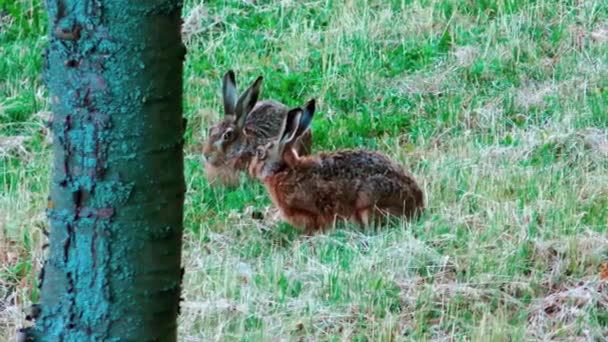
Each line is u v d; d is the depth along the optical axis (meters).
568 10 19.92
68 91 7.04
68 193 7.15
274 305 11.15
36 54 18.16
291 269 12.06
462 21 19.69
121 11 6.91
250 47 19.19
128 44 6.94
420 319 10.86
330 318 10.91
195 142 16.05
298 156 14.02
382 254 12.16
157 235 7.20
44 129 16.02
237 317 10.89
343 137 16.25
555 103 16.89
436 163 14.97
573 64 18.31
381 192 13.39
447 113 16.77
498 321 10.70
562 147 15.30
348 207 13.48
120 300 7.23
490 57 18.45
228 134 14.73
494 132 16.14
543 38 19.31
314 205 13.46
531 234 12.55
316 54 18.77
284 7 20.19
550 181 14.04
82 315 7.27
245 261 12.55
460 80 17.95
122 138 7.03
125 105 7.00
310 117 13.70
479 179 14.28
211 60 18.72
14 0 19.53
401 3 20.45
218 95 17.47
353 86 17.66
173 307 7.41
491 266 11.88
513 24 19.27
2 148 15.38
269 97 17.55
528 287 11.46
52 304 7.36
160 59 7.01
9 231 12.79
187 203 14.13
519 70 18.22
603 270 11.83
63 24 6.96
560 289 11.57
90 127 7.03
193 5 20.30
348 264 12.01
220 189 14.73
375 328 10.72
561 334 10.71
